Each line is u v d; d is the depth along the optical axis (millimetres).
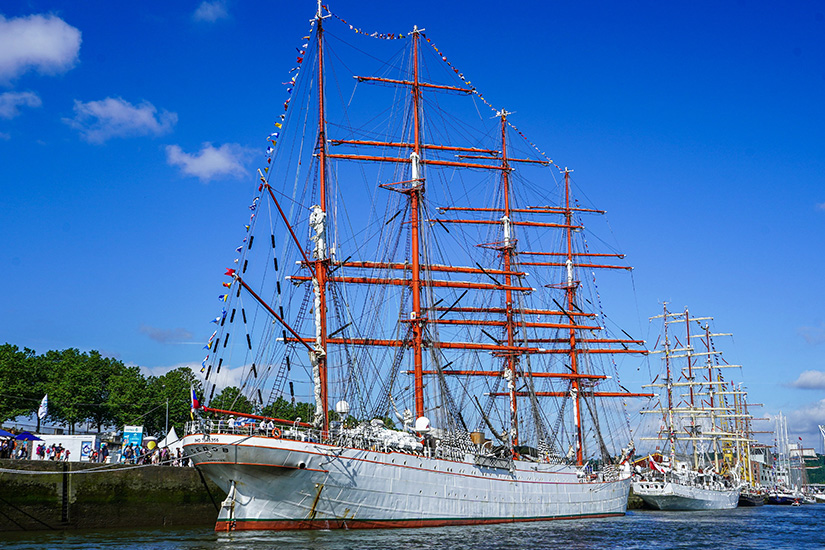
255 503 59250
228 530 58906
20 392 102250
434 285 97875
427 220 88312
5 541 52250
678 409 166250
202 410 60281
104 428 117562
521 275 106938
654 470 140750
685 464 149000
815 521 107625
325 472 60125
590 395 122000
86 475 62094
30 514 58938
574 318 123938
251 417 61062
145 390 115500
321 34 75500
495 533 69625
